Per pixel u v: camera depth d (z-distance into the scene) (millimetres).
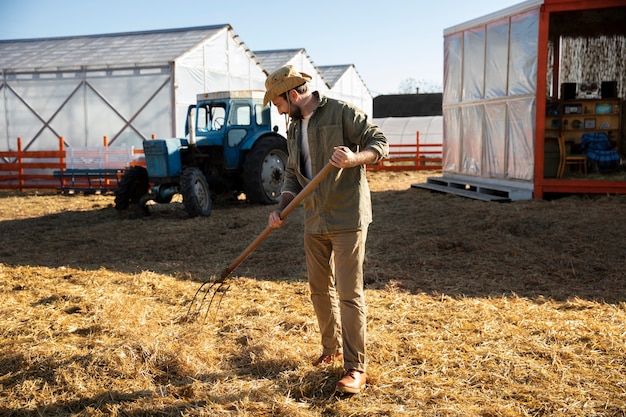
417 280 5438
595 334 3910
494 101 10977
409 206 10086
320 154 3137
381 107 37281
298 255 6617
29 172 16656
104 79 16203
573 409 2914
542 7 9531
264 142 11047
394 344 3768
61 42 19500
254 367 3475
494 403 2992
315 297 3377
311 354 3619
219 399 3055
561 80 12930
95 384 3264
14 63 17125
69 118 16531
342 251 3117
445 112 13141
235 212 10055
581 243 6641
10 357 3551
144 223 9148
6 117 16969
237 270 6016
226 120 10773
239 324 4195
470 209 9141
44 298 4984
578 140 11734
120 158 14844
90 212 10688
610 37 12391
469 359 3539
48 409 3016
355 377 3125
